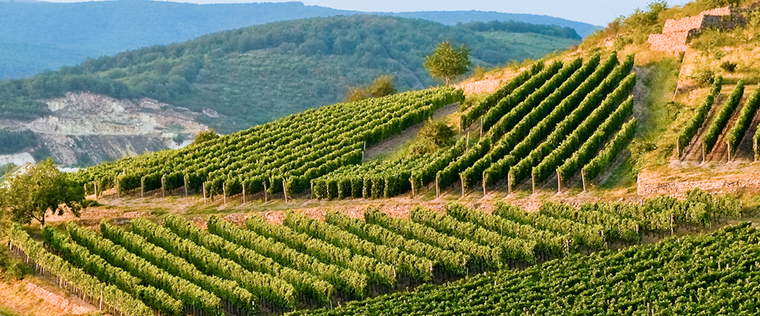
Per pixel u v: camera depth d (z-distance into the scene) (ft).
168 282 201.57
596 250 201.57
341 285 196.54
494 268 200.23
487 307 173.78
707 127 264.72
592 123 280.72
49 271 223.30
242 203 266.98
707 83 297.53
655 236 206.39
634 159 254.68
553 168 253.85
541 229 212.23
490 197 245.86
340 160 286.25
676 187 223.51
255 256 209.67
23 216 246.68
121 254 218.59
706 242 189.67
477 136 304.50
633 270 180.24
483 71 408.05
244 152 316.40
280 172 278.05
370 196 259.39
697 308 162.09
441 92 359.46
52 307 208.03
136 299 196.34
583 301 169.07
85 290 205.36
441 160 266.57
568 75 344.08
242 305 192.03
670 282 172.55
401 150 306.76
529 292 176.04
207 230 242.78
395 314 176.45
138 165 310.04
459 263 198.59
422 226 217.36
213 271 210.59
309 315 182.39
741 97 279.49
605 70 334.85
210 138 350.43
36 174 247.09
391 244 212.64
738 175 222.07
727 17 337.31
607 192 236.84
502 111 313.12
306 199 265.34
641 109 303.48
